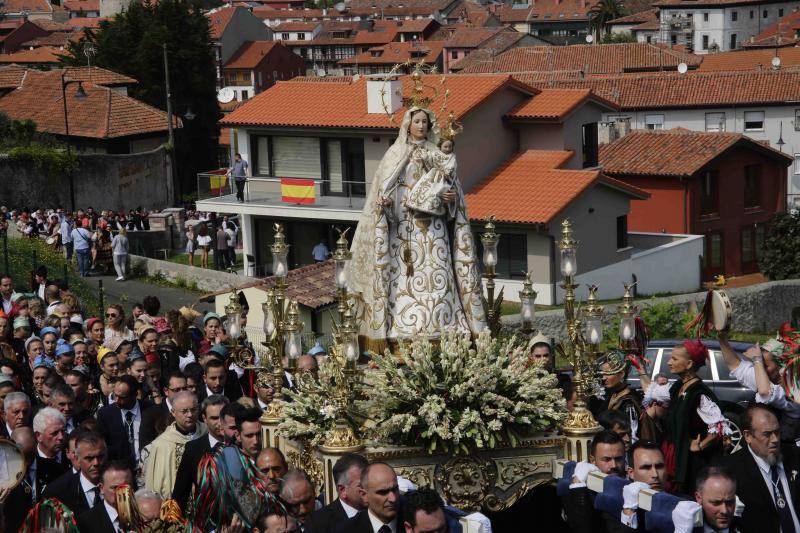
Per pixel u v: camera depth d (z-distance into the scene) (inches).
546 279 1961.1
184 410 570.3
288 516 448.5
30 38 6825.8
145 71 3710.6
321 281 1456.7
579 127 2261.3
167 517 462.9
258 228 2249.0
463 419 518.3
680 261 2289.6
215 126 3836.1
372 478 441.7
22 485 532.7
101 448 516.4
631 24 7578.7
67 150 2910.9
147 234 2322.8
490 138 2171.5
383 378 535.8
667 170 2539.4
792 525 482.3
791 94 3481.8
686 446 541.0
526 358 563.5
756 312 1886.1
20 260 1617.9
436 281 583.8
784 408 532.4
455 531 439.5
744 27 6756.9
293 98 2304.4
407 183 583.8
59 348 761.6
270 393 623.8
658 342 878.4
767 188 2721.5
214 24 6796.3
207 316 845.8
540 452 539.5
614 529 465.7
